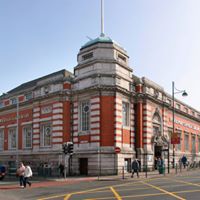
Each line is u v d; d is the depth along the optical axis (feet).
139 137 144.66
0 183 104.32
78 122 139.64
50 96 146.72
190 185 80.94
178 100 197.98
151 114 153.79
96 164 128.88
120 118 135.44
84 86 138.82
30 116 160.35
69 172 136.87
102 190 75.77
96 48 137.39
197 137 234.99
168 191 69.72
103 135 130.82
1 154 177.27
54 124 143.84
